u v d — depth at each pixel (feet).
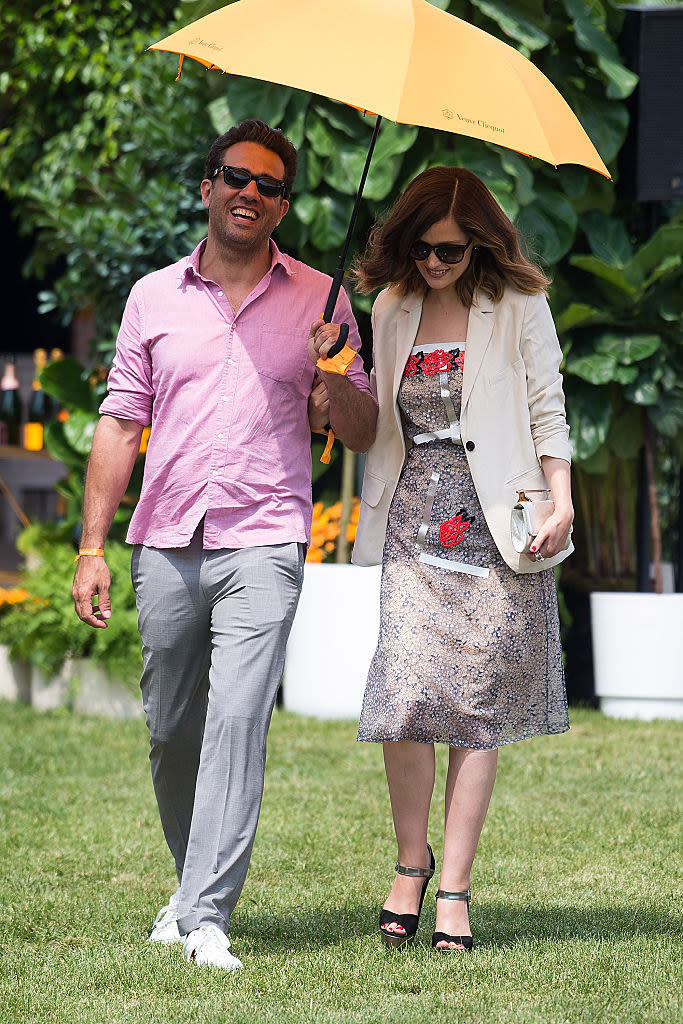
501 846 55.57
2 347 136.26
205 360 42.32
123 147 99.60
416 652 42.16
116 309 99.09
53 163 114.21
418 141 86.53
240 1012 35.35
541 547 41.55
